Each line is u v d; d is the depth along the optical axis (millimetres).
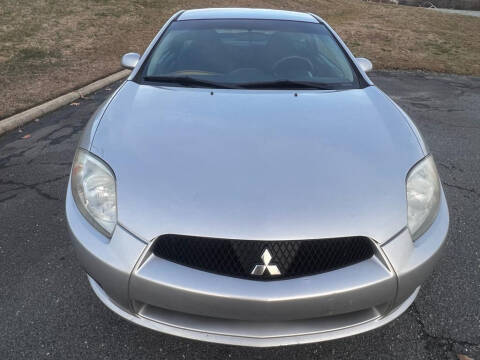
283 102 2088
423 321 1807
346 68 2518
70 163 3217
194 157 1611
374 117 1987
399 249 1451
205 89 2230
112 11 9969
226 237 1364
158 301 1403
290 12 3168
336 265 1418
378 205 1479
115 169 1568
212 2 12922
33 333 1705
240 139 1732
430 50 9055
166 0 11859
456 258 2223
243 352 1646
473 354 1655
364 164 1630
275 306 1345
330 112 2004
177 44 2600
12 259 2141
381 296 1433
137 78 2369
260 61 2475
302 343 1449
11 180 2943
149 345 1666
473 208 2748
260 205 1424
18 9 9195
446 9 29672
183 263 1402
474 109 5059
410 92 5820
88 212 1552
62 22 8570
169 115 1908
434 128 4340
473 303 1908
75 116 4273
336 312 1405
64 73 5648
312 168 1585
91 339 1686
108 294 1532
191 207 1423
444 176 3227
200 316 1447
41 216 2521
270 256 1362
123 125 1830
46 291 1933
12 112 4172
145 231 1408
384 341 1707
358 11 16859
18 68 5719
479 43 10258
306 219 1400
